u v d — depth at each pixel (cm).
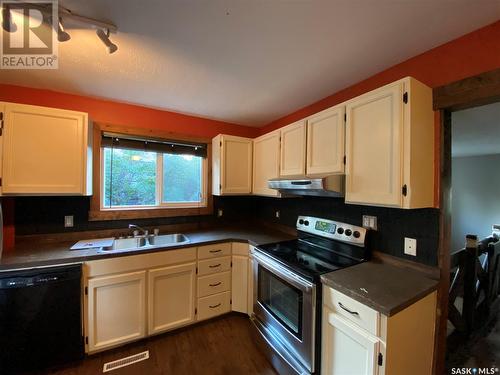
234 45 146
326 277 146
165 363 183
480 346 209
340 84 198
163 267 210
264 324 200
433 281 140
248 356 191
